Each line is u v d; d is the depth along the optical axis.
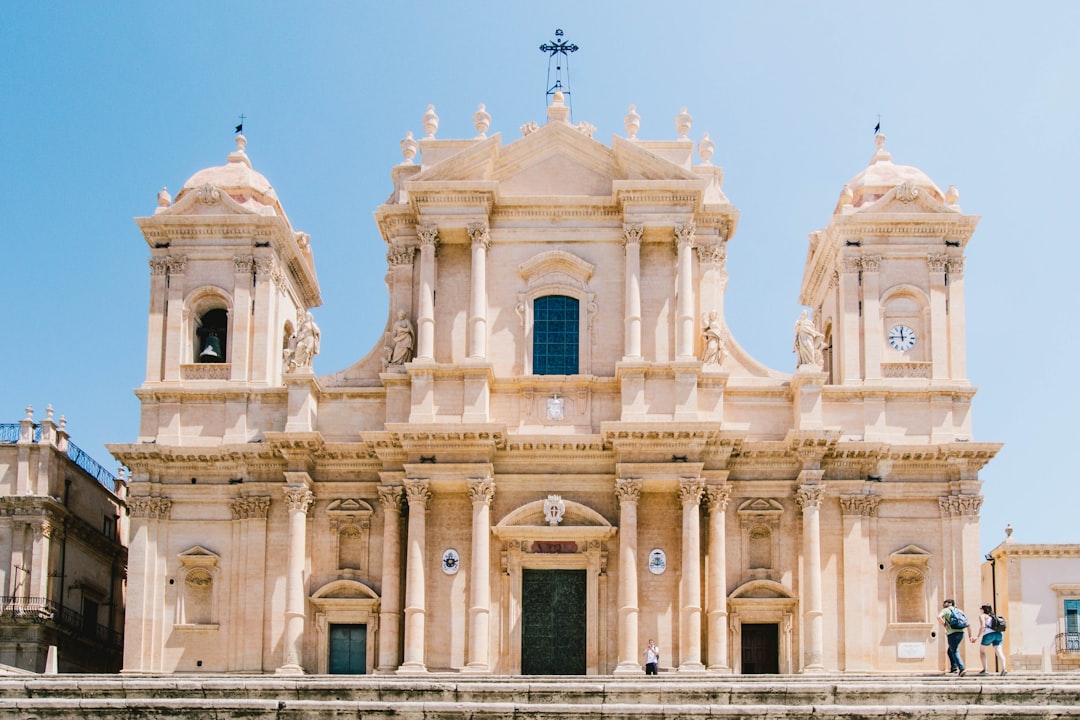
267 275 58.19
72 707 29.47
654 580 54.19
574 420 55.44
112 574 70.56
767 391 56.28
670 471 53.94
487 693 32.81
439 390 55.22
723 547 54.03
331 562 55.44
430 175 56.53
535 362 56.56
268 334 57.75
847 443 55.00
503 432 53.59
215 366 57.50
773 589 54.66
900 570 55.25
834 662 54.06
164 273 58.28
